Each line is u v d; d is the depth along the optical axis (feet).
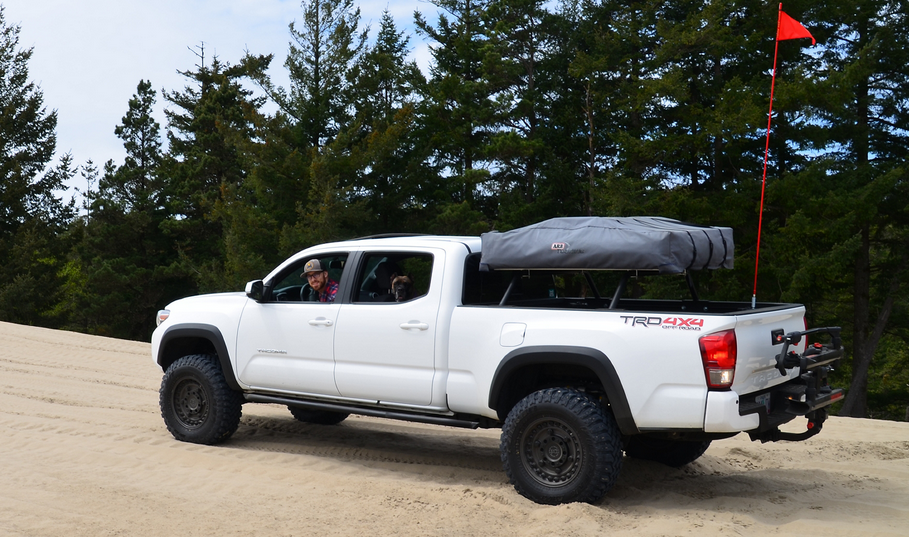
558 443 17.04
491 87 103.19
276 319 21.75
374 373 19.89
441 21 108.99
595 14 99.76
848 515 16.67
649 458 21.58
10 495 17.17
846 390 90.38
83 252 136.77
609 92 93.66
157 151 157.89
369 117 98.27
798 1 74.02
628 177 84.48
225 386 22.68
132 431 24.14
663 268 16.39
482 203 111.34
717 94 81.92
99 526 15.21
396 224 100.53
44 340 46.32
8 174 130.52
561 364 18.04
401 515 16.28
